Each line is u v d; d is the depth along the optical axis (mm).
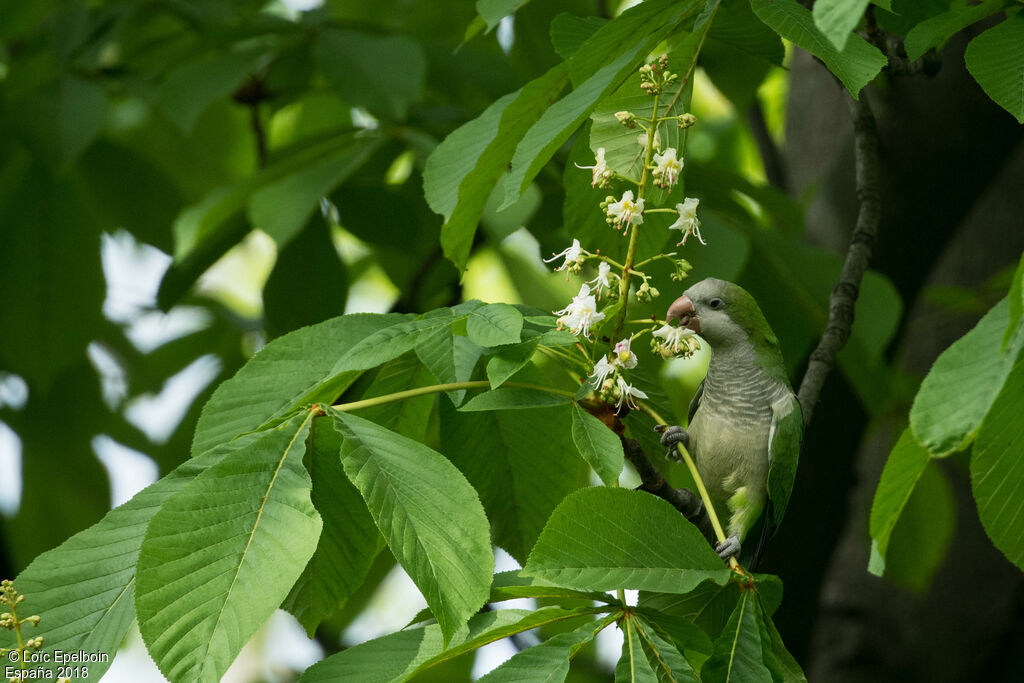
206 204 8555
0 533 12031
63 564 4289
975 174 9805
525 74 10734
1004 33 4520
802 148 11859
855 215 10297
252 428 5074
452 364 5180
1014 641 10328
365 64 8508
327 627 12289
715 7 4953
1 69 11195
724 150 15758
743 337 7215
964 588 10453
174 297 9695
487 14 5051
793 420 7125
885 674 10312
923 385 3586
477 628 4547
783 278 8695
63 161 9039
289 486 4215
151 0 10258
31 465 12289
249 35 9391
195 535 3998
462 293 11539
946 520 9750
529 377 5547
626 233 5734
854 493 11016
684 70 5211
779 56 5938
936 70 6867
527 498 5941
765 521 7309
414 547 4113
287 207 8094
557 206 9305
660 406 6293
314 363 5289
